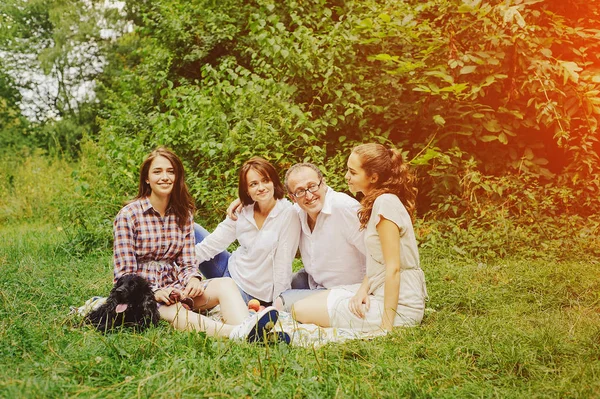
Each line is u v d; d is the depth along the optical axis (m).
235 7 10.68
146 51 12.06
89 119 24.67
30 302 4.33
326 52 7.63
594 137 7.29
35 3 26.36
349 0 8.70
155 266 4.26
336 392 2.66
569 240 6.21
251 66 10.31
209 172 7.42
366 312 3.79
